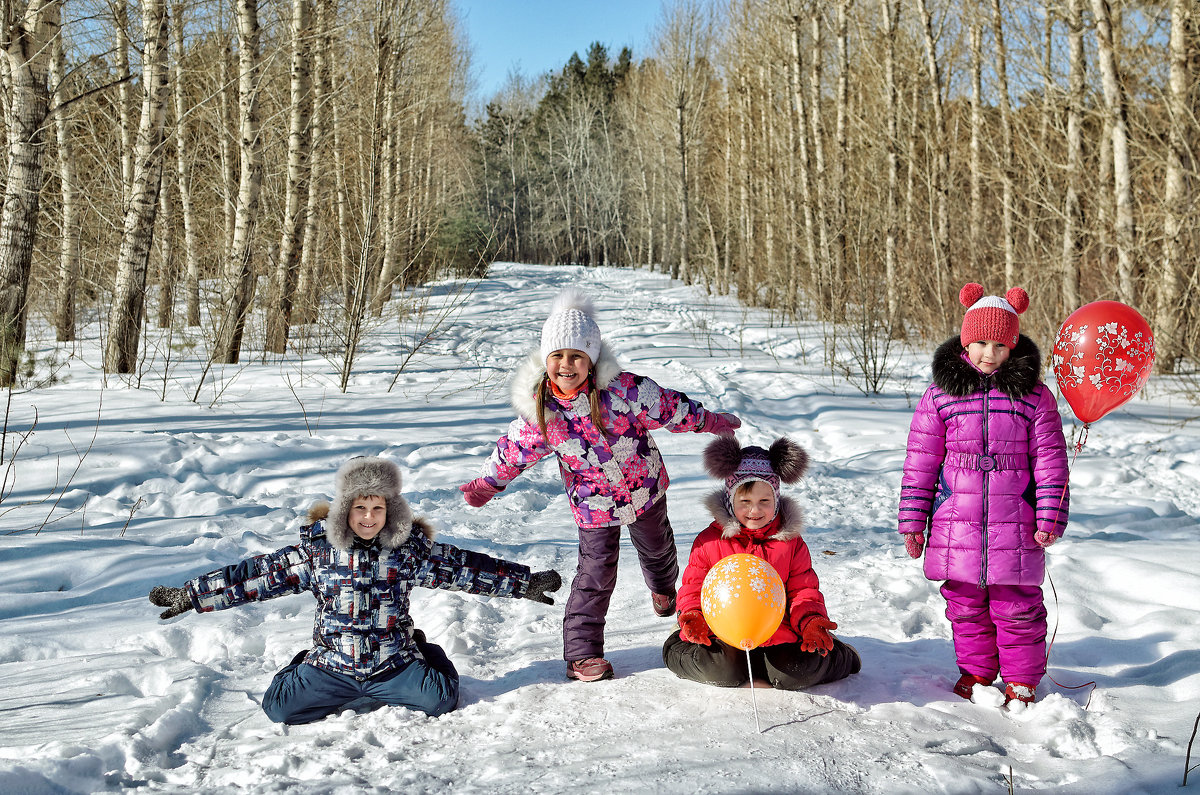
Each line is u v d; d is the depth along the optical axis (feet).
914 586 14.56
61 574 14.99
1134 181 41.04
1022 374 10.18
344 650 9.92
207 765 8.77
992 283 52.90
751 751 8.57
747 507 10.67
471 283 104.94
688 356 49.73
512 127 239.50
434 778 8.08
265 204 48.42
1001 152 57.36
